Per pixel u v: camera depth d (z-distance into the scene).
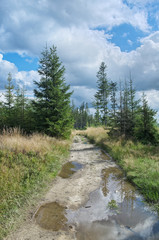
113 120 12.59
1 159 5.36
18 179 4.63
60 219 3.29
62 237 2.75
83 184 5.22
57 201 4.07
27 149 6.68
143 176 5.22
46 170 5.91
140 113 10.23
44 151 7.28
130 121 11.54
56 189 4.80
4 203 3.56
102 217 3.36
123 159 7.59
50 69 13.19
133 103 15.56
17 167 5.19
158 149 7.89
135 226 3.05
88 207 3.78
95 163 7.84
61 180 5.54
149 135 9.50
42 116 12.20
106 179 5.66
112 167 7.12
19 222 3.16
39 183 4.90
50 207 3.77
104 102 30.42
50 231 2.91
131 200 4.12
